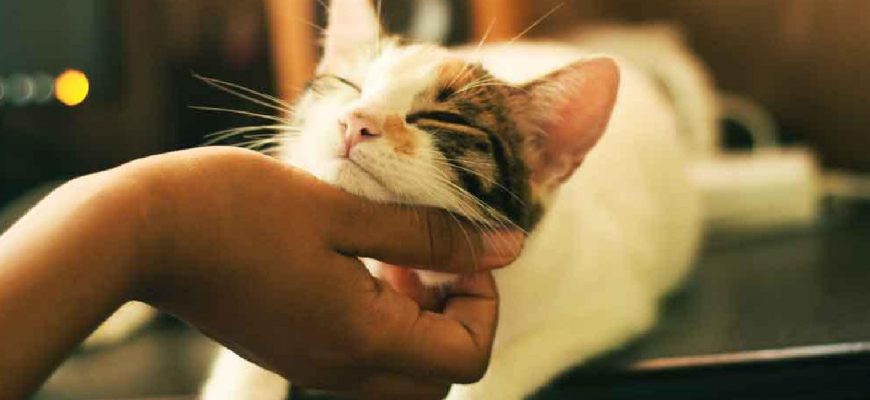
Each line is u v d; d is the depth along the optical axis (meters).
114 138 1.44
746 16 1.87
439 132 0.77
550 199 0.91
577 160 0.87
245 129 0.93
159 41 1.38
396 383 0.56
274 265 0.49
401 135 0.73
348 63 0.90
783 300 1.19
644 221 1.26
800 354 0.90
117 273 0.44
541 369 0.91
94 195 0.44
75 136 1.45
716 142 1.87
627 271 1.14
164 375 0.97
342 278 0.51
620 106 1.35
